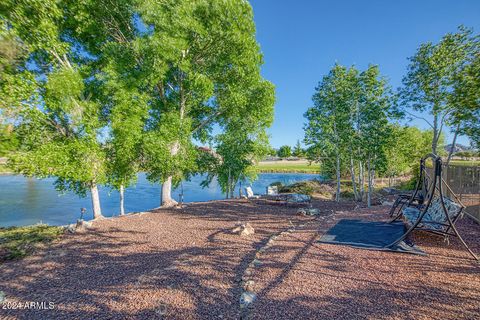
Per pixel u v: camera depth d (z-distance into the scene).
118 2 8.56
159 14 8.29
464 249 4.42
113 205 17.88
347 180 26.53
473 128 9.21
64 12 8.02
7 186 25.38
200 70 10.91
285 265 4.02
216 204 10.93
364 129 13.30
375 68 12.86
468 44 10.62
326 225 6.51
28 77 6.93
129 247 5.64
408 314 2.62
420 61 11.98
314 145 14.77
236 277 3.82
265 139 15.51
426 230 4.72
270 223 7.32
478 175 6.18
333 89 14.60
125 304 3.19
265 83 11.55
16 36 6.30
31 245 6.00
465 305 2.73
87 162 8.07
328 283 3.36
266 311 2.79
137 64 9.52
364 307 2.78
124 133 8.15
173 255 4.97
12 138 6.96
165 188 11.57
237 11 9.82
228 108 12.16
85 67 8.43
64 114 7.93
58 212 15.51
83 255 5.25
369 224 6.34
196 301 3.16
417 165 19.20
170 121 9.59
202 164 15.22
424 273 3.54
